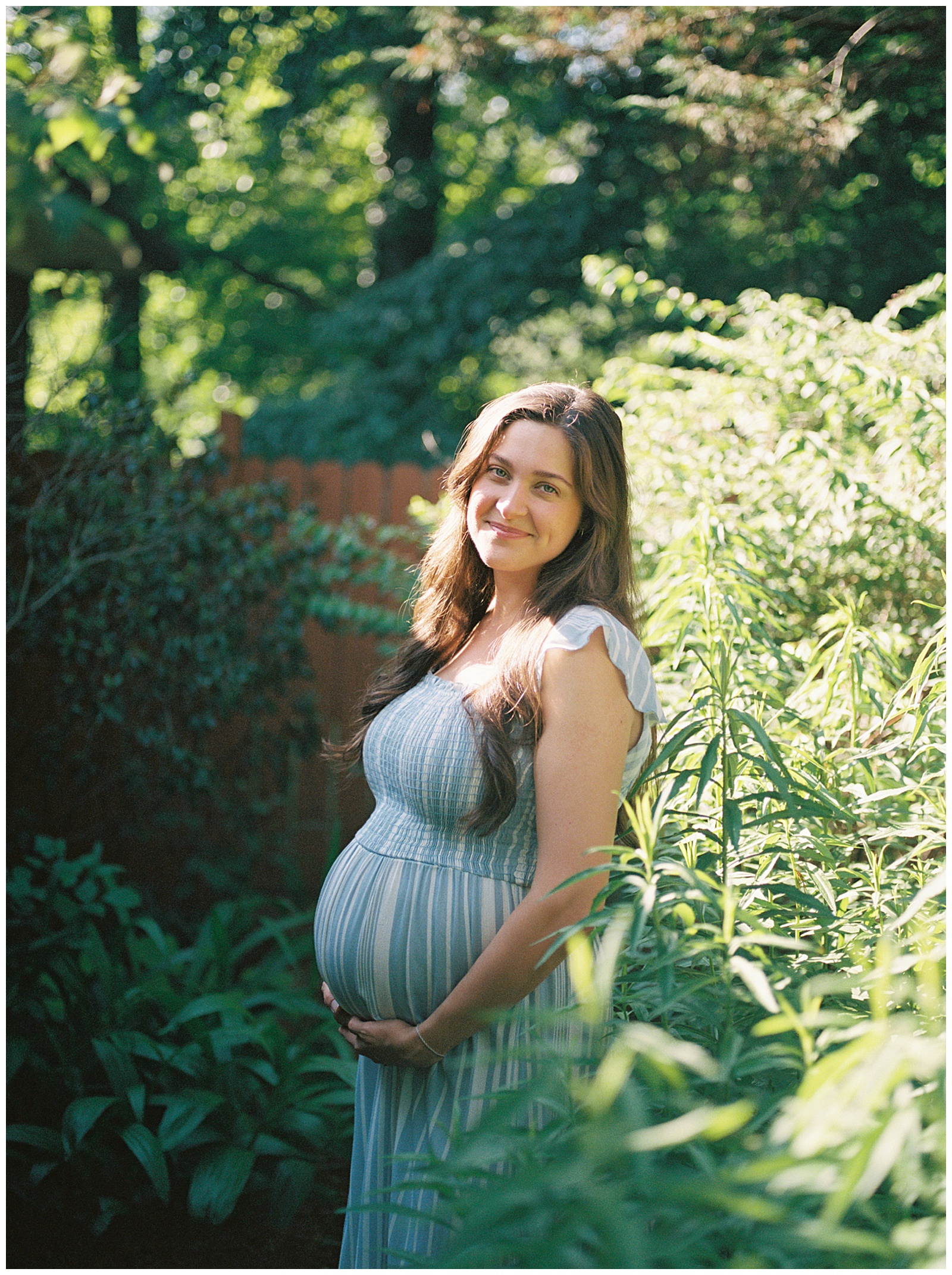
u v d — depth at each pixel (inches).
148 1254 94.5
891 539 87.0
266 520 141.9
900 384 85.0
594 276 117.2
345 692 173.0
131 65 247.1
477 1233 34.6
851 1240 30.9
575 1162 31.9
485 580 68.3
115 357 285.0
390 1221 57.6
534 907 52.6
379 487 171.6
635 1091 32.7
